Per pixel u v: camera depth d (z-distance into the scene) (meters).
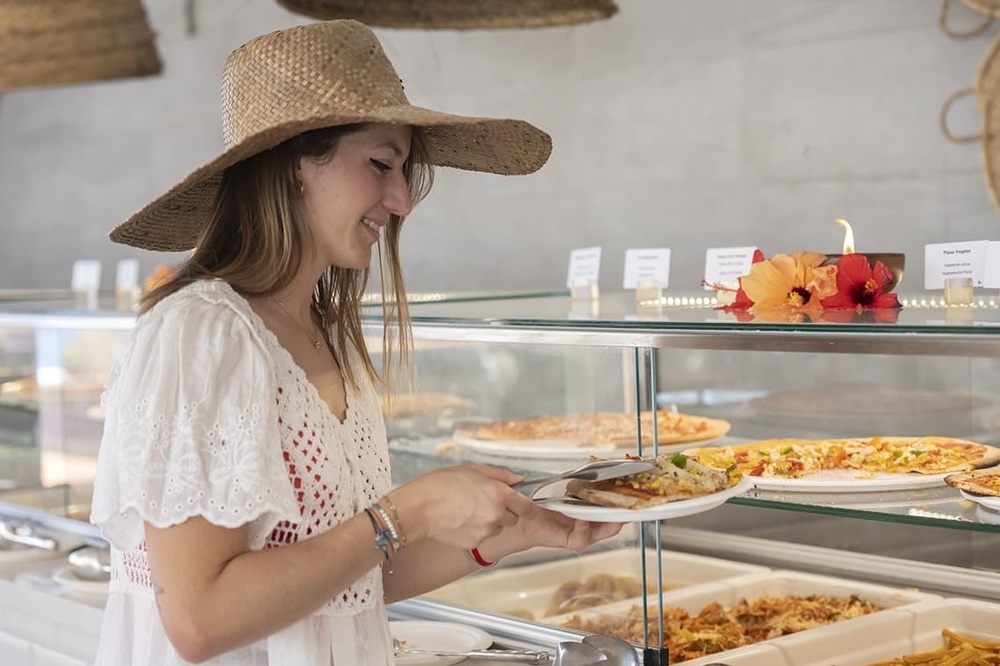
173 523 1.25
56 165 6.35
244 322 1.34
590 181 4.23
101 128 6.07
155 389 1.29
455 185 4.65
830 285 1.85
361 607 1.44
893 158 3.49
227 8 5.36
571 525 1.58
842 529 2.09
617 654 1.73
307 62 1.40
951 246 2.04
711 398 2.64
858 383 2.40
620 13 4.08
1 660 2.48
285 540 1.36
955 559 1.95
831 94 3.60
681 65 3.94
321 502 1.37
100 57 3.36
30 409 2.93
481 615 2.00
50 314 2.73
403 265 4.88
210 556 1.26
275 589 1.25
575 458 1.96
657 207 4.05
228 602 1.24
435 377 2.21
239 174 1.43
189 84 5.59
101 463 1.35
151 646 1.37
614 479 1.48
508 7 3.05
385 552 1.33
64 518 2.80
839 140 3.60
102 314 2.60
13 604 2.44
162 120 5.74
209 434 1.28
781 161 3.73
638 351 1.81
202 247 1.44
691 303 2.10
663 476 1.45
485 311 2.12
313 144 1.38
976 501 1.62
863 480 1.77
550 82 4.31
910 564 2.00
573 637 1.85
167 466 1.27
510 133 1.57
